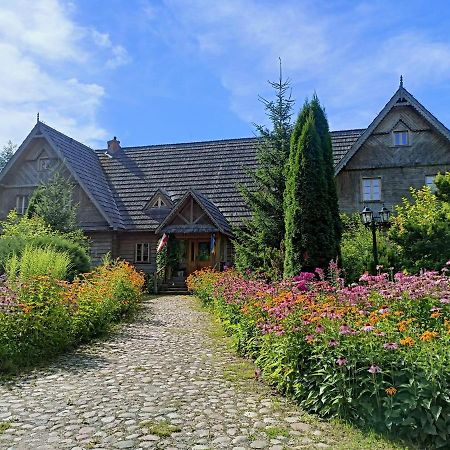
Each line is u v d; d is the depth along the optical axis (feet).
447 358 14.46
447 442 13.38
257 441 13.94
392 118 66.69
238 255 54.65
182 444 13.73
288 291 24.79
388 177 65.77
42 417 16.19
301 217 37.83
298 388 17.52
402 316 19.22
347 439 14.05
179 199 74.69
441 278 22.24
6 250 44.91
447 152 64.39
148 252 75.41
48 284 28.25
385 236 50.44
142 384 20.42
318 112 41.47
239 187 52.90
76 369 23.30
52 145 76.07
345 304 20.80
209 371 22.71
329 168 40.63
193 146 87.51
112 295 37.99
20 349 24.41
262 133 52.95
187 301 56.13
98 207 72.64
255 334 24.29
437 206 45.57
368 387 15.24
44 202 63.46
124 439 14.12
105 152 91.66
